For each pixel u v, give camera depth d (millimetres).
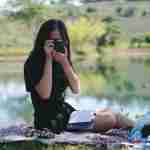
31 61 6449
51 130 6441
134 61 34875
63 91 6512
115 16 61594
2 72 24891
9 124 7438
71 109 6664
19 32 49406
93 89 15891
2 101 11781
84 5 61938
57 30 6426
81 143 5910
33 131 6375
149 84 17969
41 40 6426
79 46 52094
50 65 6355
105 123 6531
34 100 6477
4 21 52938
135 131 6242
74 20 59156
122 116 6605
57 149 5730
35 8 56500
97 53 48594
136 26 58219
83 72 24797
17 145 5891
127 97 13039
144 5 64562
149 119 6465
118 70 26047
